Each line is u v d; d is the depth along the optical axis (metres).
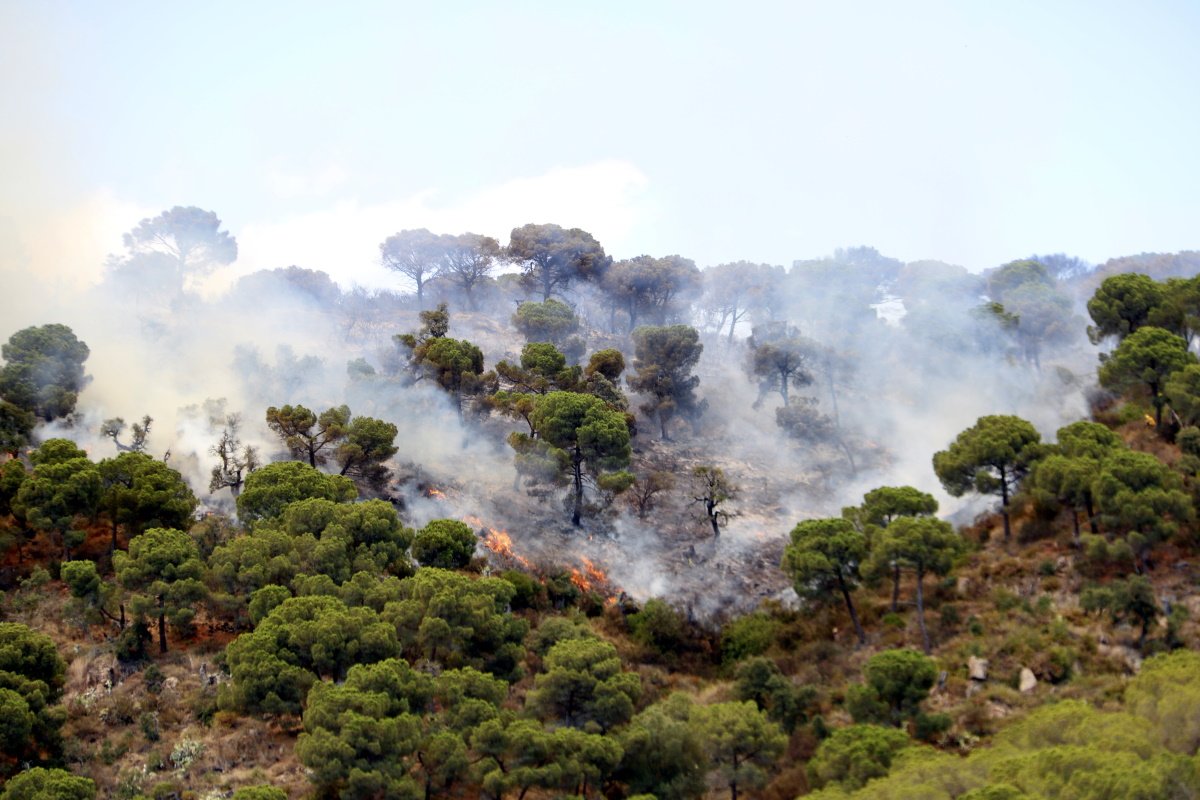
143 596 77.94
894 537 85.31
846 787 63.72
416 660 76.00
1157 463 86.81
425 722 65.00
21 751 66.06
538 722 66.25
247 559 79.69
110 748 68.81
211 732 70.75
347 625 70.88
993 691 78.25
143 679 75.12
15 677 67.00
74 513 85.12
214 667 76.81
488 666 76.31
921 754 64.19
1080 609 84.94
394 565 86.31
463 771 62.19
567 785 62.94
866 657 85.62
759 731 68.81
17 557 86.31
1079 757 56.38
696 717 70.12
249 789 58.88
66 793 58.50
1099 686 77.06
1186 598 83.19
